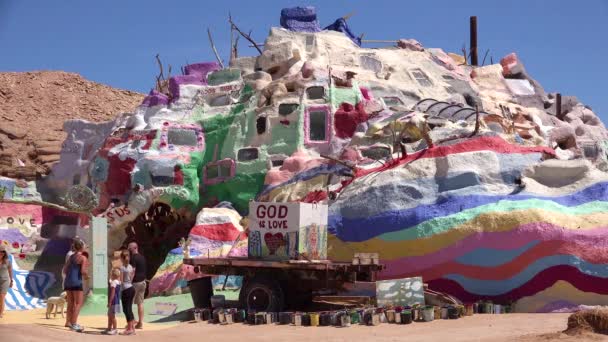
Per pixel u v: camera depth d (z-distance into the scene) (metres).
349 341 12.41
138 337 13.16
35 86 49.88
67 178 31.66
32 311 19.34
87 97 50.81
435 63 32.84
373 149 23.48
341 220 19.56
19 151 35.72
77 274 13.97
